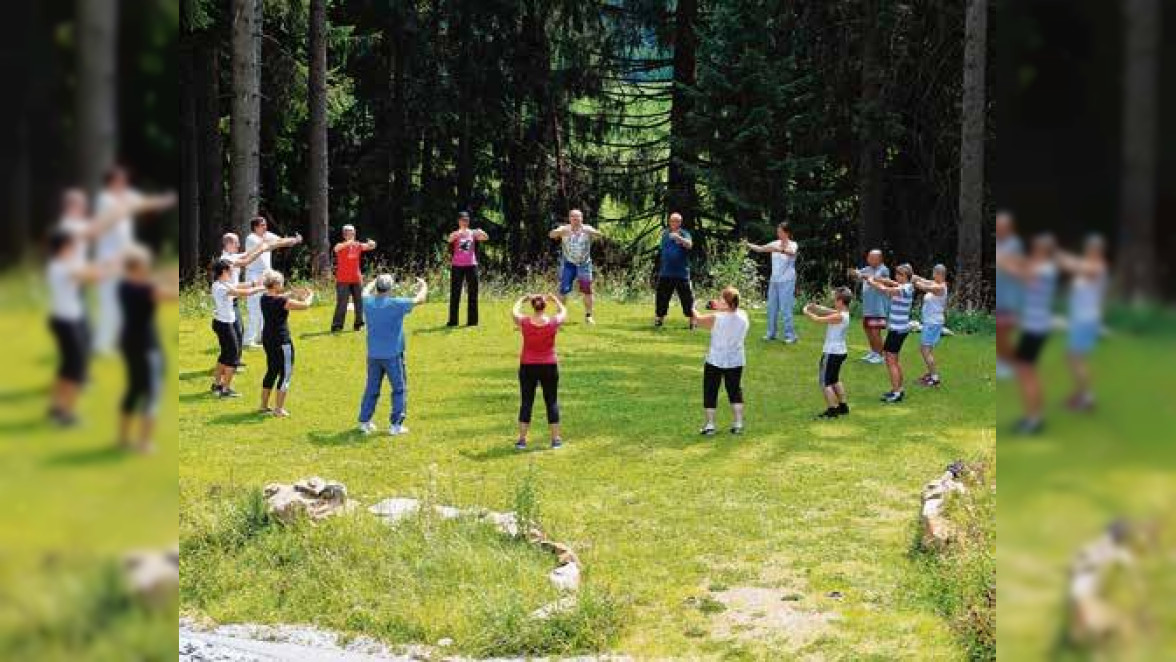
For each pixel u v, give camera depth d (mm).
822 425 12578
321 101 24688
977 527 8297
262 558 8430
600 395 13969
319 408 13188
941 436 12078
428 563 8242
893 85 25812
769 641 6930
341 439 11945
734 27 25797
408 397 13812
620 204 32094
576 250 18734
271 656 6754
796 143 27078
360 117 30375
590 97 31094
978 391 14211
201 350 15891
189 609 7680
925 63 25656
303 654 6863
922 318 14531
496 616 7301
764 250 17438
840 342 12773
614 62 31156
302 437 11992
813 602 7570
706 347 16938
